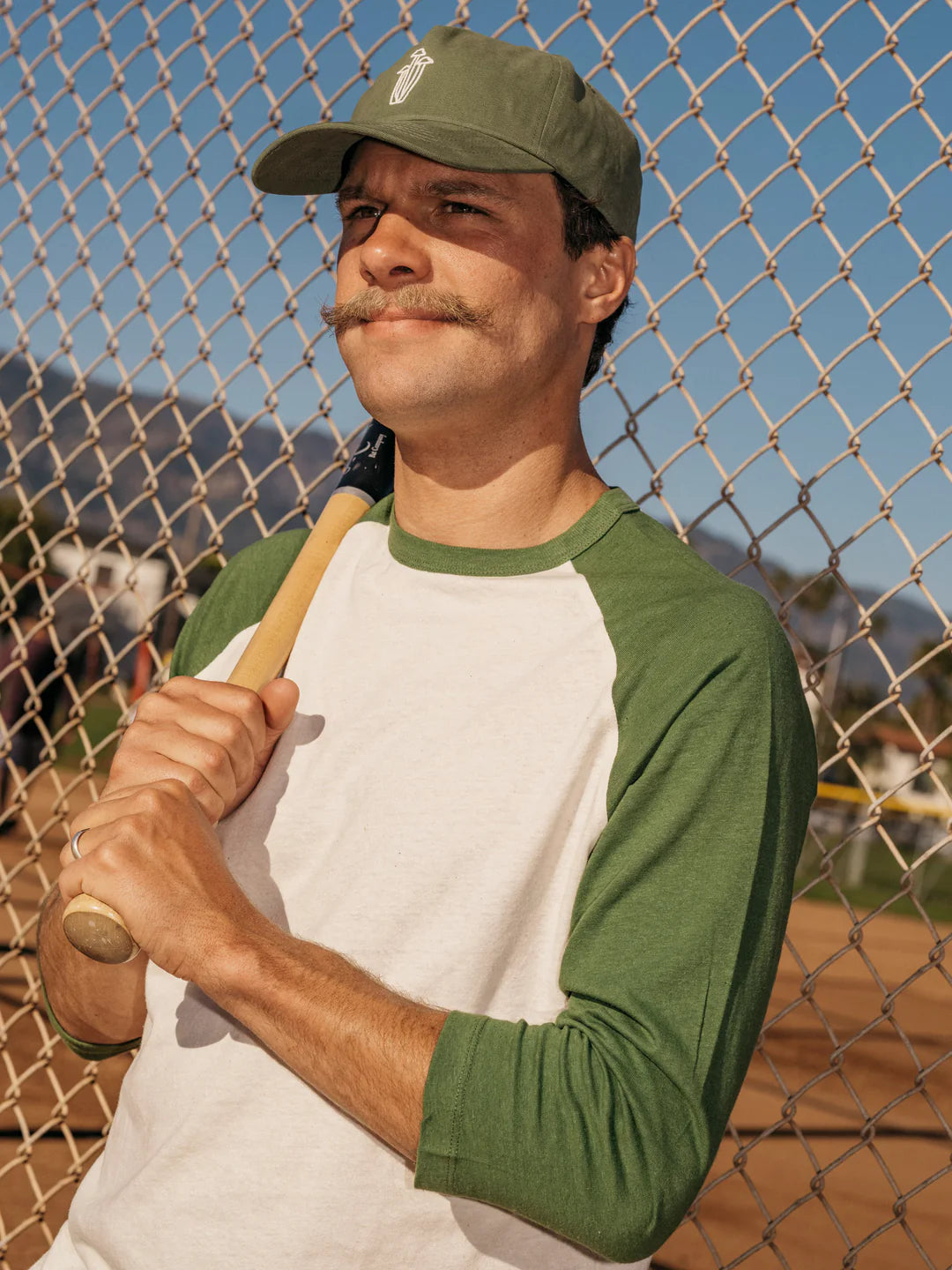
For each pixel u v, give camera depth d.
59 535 2.18
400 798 1.15
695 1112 0.97
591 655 1.16
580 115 1.29
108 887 1.06
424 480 1.31
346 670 1.27
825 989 9.96
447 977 1.08
